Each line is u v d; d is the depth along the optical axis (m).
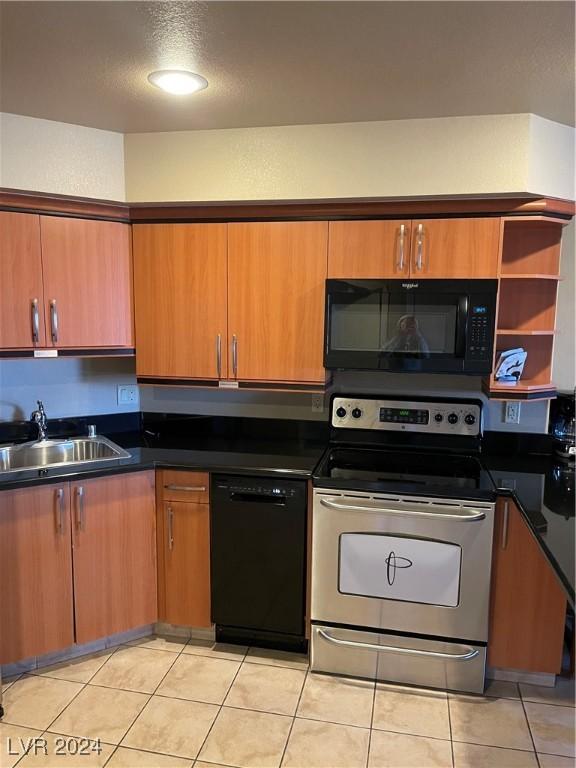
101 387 3.05
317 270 2.54
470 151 2.24
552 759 2.00
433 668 2.36
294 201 2.46
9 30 1.55
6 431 2.80
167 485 2.54
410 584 2.31
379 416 2.80
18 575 2.32
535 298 2.68
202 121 2.33
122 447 2.79
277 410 3.03
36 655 2.39
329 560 2.38
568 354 2.73
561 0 1.36
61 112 2.24
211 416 3.11
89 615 2.48
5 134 2.29
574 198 2.39
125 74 1.85
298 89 1.96
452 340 2.40
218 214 2.59
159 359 2.75
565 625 2.34
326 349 2.53
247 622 2.56
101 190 2.49
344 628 2.41
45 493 2.33
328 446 2.85
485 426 2.83
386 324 2.46
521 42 1.59
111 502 2.47
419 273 2.44
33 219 2.45
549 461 2.64
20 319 2.48
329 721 2.18
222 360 2.69
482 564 2.25
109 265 2.64
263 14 1.46
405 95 2.01
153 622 2.67
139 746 2.04
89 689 2.34
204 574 2.57
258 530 2.48
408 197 2.34
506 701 2.29
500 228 2.36
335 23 1.50
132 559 2.54
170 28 1.54
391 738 2.09
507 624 2.32
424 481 2.30
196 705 2.26
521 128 2.18
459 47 1.63
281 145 2.39
